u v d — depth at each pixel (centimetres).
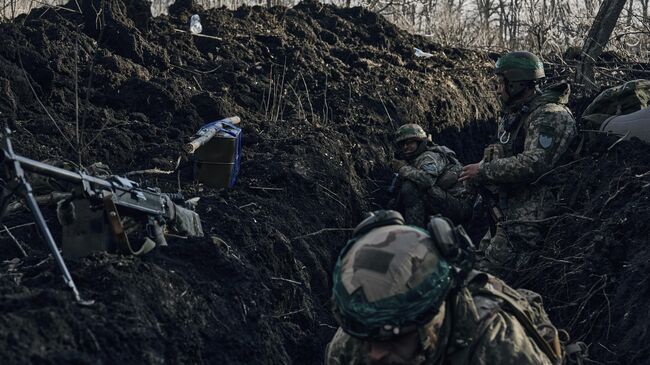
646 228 478
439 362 240
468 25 1378
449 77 911
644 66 957
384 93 791
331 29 925
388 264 227
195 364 329
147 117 599
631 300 447
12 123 507
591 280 481
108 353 291
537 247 521
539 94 530
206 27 798
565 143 519
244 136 613
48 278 324
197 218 416
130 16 705
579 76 909
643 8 1337
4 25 586
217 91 679
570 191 532
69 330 286
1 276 324
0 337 265
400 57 910
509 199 530
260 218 501
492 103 953
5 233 407
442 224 238
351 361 252
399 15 1289
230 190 531
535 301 283
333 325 477
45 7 711
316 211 561
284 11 898
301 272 486
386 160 722
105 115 569
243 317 377
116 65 627
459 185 679
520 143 528
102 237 348
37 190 354
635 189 513
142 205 365
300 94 739
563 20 1243
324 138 650
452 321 240
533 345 247
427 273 228
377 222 243
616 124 577
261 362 364
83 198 342
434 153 685
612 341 442
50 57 594
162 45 710
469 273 247
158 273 348
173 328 330
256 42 793
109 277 327
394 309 222
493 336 241
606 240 486
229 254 420
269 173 562
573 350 295
